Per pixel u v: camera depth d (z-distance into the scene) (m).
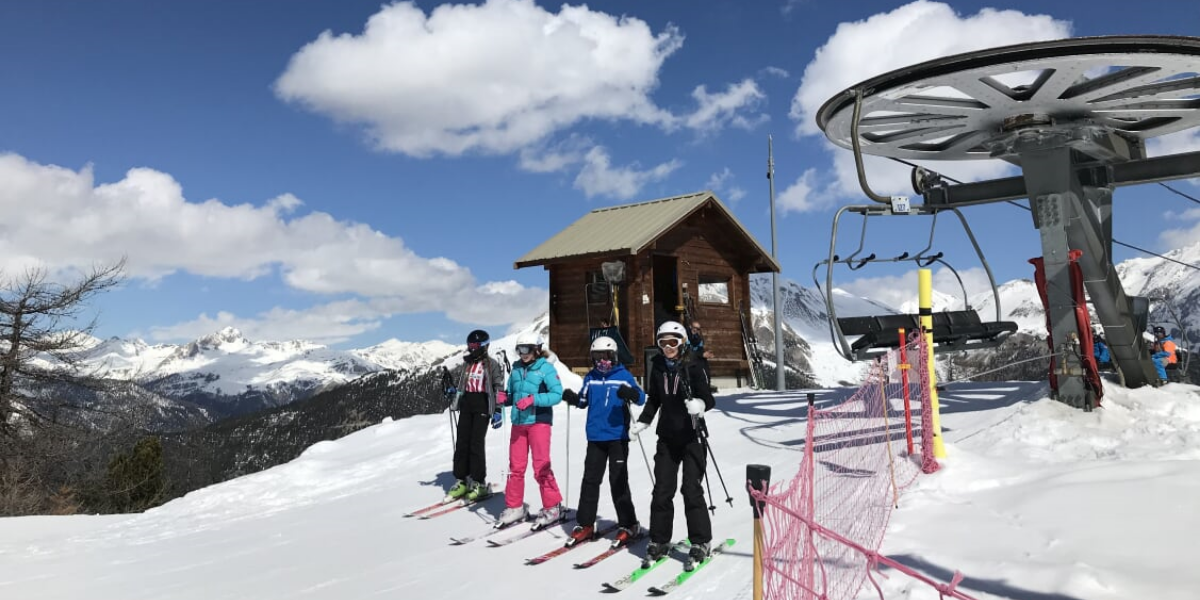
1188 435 8.62
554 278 20.45
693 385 5.99
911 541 5.37
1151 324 14.71
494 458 11.95
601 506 8.38
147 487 26.25
